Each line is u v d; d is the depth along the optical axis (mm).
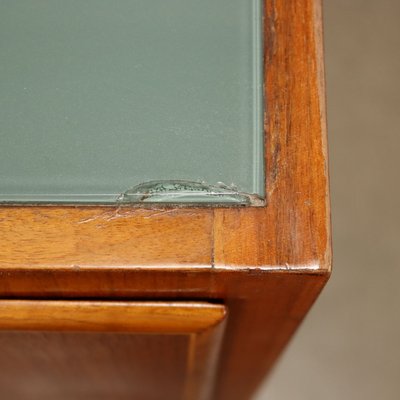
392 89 1473
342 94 1472
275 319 677
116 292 620
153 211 603
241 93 619
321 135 611
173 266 596
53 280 608
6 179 609
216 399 988
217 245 598
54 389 843
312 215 601
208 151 612
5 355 729
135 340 685
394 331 1404
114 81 623
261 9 629
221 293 624
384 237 1429
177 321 626
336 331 1408
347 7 1483
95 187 607
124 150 613
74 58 626
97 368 770
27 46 629
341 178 1441
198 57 625
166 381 809
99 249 598
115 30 630
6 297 624
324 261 596
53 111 619
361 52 1493
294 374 1389
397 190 1437
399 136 1454
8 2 636
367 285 1422
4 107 620
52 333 667
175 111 618
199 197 604
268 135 612
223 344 724
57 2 636
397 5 1492
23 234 600
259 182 606
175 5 633
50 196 606
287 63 621
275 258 597
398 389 1375
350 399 1372
